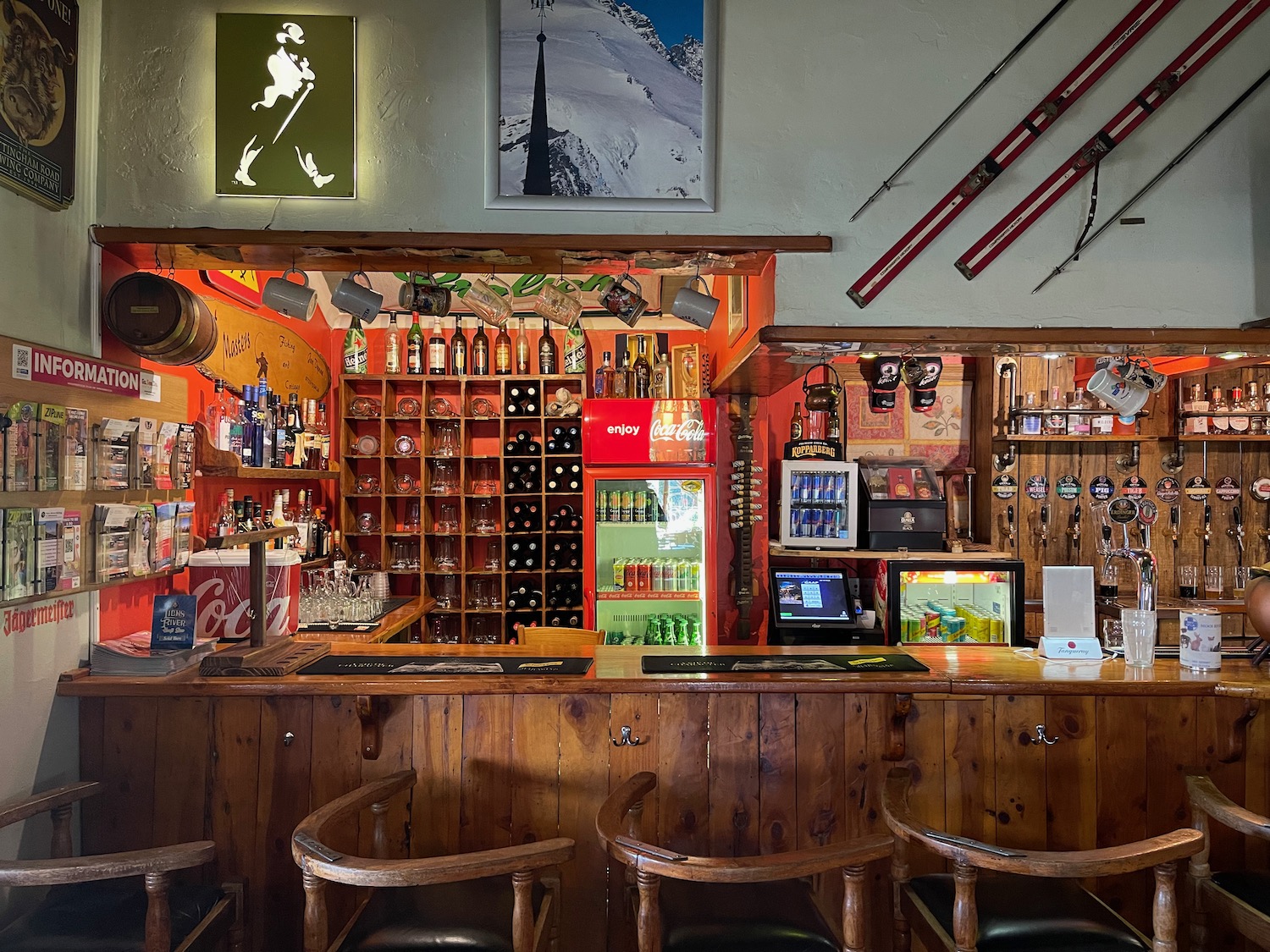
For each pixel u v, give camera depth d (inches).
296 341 193.8
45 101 104.2
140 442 122.0
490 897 92.7
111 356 118.2
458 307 224.2
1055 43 121.8
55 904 92.4
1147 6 121.5
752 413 206.8
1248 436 214.5
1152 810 115.4
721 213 120.6
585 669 116.4
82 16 112.5
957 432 224.2
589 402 200.7
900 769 102.6
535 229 119.0
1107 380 130.7
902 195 121.7
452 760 112.3
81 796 101.8
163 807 112.0
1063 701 115.0
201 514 151.4
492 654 127.9
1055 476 220.5
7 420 96.0
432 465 227.9
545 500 224.2
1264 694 110.0
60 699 109.2
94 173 115.6
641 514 204.4
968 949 83.6
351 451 226.2
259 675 111.6
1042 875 79.9
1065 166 122.1
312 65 117.5
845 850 79.9
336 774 112.2
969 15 121.8
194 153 116.6
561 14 119.1
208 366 150.1
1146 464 221.5
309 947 80.7
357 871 76.4
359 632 155.6
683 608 207.0
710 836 113.0
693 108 120.2
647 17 119.8
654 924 80.0
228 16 116.6
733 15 120.6
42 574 101.0
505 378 220.7
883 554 191.6
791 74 121.0
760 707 113.3
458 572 222.2
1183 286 123.0
